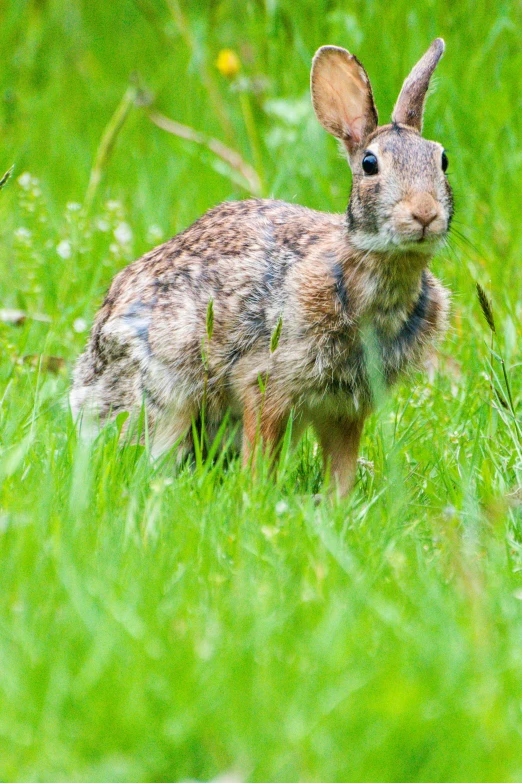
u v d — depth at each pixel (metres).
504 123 12.34
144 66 18.91
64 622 4.98
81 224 11.74
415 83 8.48
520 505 7.17
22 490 6.80
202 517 6.47
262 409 8.15
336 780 3.93
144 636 4.77
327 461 8.61
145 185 13.60
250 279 8.34
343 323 8.07
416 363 8.54
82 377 9.36
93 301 11.41
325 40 13.89
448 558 6.07
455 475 7.80
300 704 4.35
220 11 16.91
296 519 6.55
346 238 8.04
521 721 4.46
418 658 4.72
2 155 15.70
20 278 11.75
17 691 4.42
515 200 11.78
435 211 7.52
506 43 13.41
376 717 4.14
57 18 19.62
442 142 12.19
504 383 9.37
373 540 6.37
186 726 4.11
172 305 8.60
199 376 8.61
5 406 8.80
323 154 12.58
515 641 5.06
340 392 8.30
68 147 16.34
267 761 4.01
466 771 3.99
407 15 13.29
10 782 4.03
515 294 10.86
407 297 8.14
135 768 3.99
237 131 14.72
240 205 9.09
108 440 8.10
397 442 8.27
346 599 5.29
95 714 4.23
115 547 5.98
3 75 18.33
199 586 5.60
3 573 5.50
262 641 4.82
